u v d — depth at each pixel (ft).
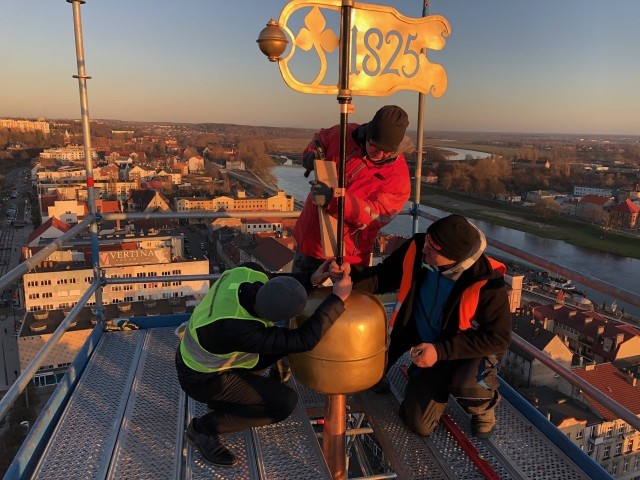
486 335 8.55
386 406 10.16
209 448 8.07
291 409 8.88
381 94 7.63
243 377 8.69
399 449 8.91
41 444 8.57
